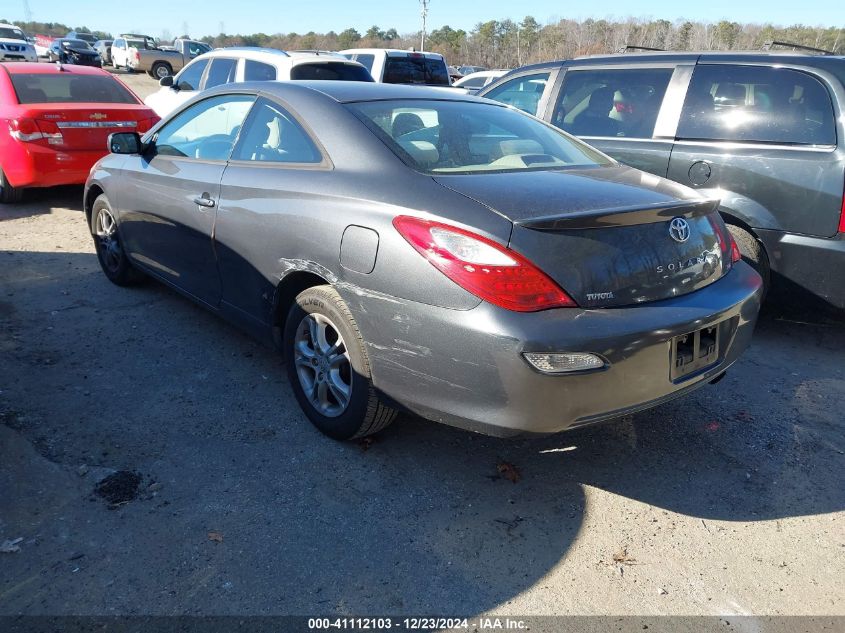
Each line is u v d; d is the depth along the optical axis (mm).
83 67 7914
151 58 30625
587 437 3354
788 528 2750
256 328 3557
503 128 3494
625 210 2508
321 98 3324
